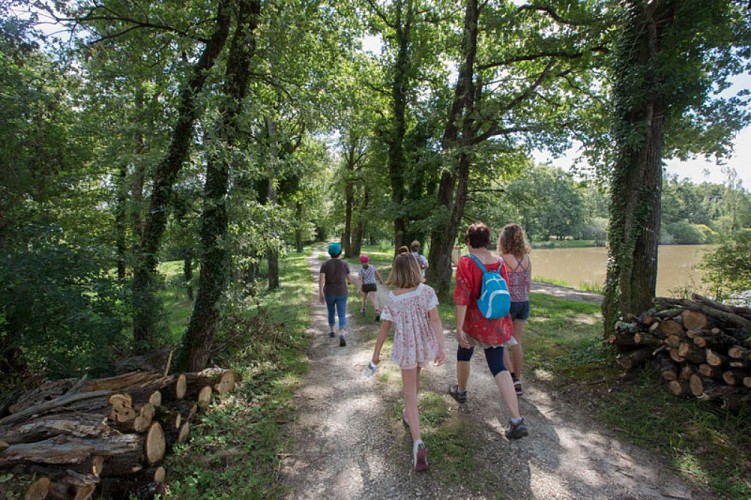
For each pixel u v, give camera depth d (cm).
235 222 520
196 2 553
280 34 529
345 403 417
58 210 641
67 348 418
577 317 855
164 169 541
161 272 598
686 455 290
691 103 475
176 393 352
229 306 505
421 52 1273
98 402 302
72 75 588
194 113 518
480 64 1202
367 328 764
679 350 357
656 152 477
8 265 388
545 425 347
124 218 719
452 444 316
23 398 331
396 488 270
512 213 1619
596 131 925
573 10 845
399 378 475
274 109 705
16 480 222
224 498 259
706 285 1051
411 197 1485
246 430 350
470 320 340
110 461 259
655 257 483
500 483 270
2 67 502
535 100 1162
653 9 459
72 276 416
